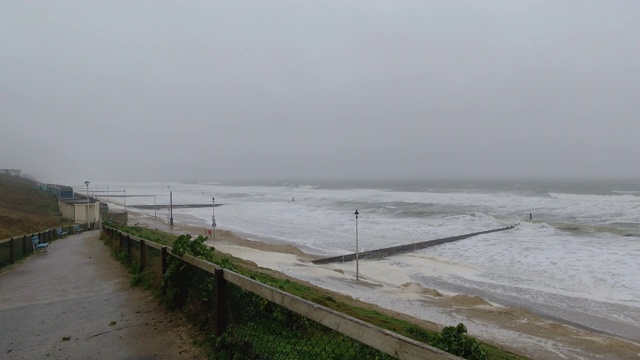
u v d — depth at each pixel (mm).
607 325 13695
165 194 118375
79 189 141125
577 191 77812
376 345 2352
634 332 13078
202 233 36594
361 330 2459
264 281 8977
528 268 21438
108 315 6215
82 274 10070
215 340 4434
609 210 43781
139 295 7270
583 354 11156
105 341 5098
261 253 25641
